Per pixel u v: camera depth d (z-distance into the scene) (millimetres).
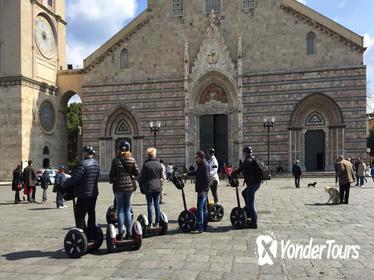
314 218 18062
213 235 14758
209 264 10812
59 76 57750
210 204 17781
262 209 21219
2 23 51719
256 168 15781
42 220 19922
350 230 15141
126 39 54594
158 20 53938
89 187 12562
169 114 53094
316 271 10047
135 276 9938
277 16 50625
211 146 53031
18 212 23672
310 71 49156
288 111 49719
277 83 50156
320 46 49094
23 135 51000
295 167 35406
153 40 53969
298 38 49844
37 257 12180
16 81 50938
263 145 50250
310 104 49375
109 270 10547
